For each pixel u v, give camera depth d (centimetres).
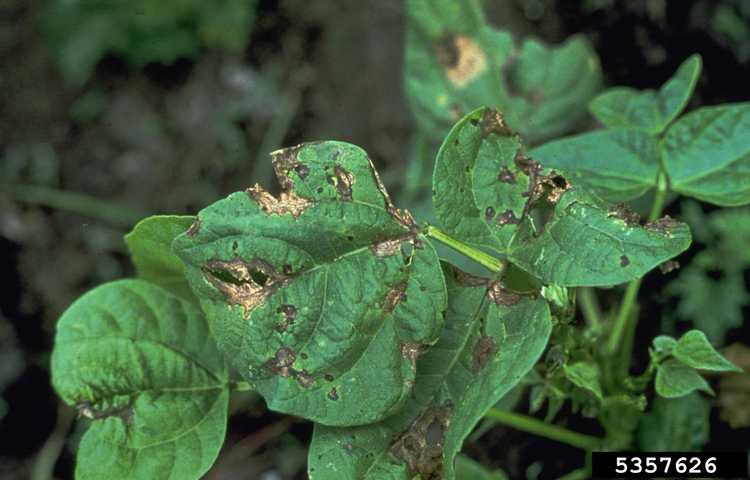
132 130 100
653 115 60
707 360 51
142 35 99
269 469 82
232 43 99
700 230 73
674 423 63
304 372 48
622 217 48
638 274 47
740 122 57
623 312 60
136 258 54
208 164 98
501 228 50
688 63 60
